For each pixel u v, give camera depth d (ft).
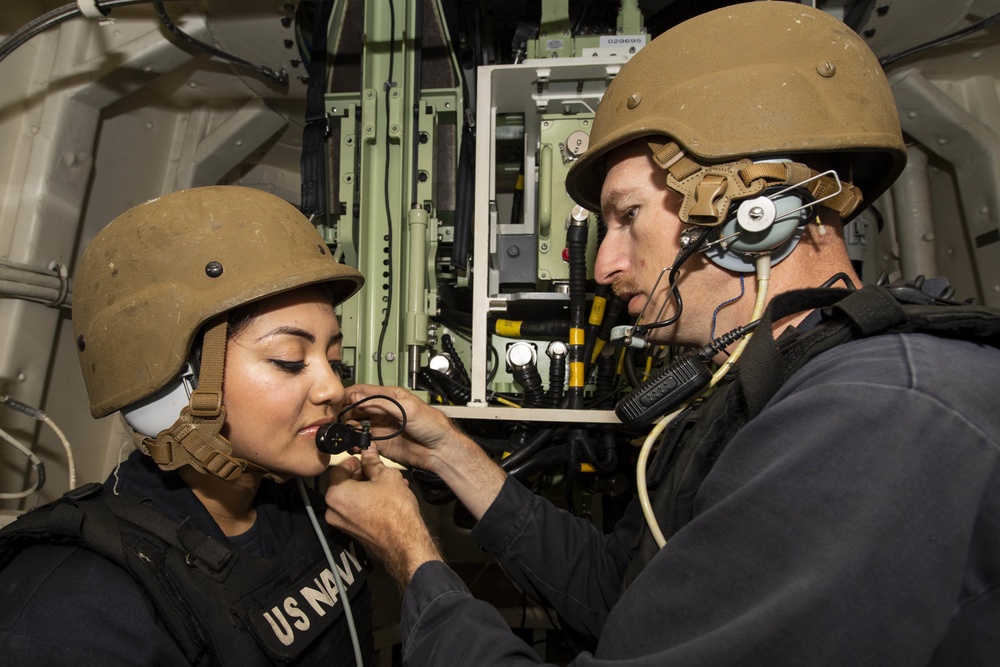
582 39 5.43
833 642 1.45
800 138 2.24
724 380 2.79
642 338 2.89
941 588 1.46
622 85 2.73
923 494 1.49
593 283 5.40
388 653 6.09
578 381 4.90
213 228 2.52
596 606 3.40
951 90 6.55
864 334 1.92
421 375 5.42
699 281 2.60
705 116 2.35
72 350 5.90
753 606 1.58
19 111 5.40
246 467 2.63
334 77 5.73
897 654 1.43
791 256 2.48
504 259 5.51
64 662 2.03
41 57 5.55
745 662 1.51
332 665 2.84
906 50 5.82
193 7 5.47
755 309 2.38
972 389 1.62
